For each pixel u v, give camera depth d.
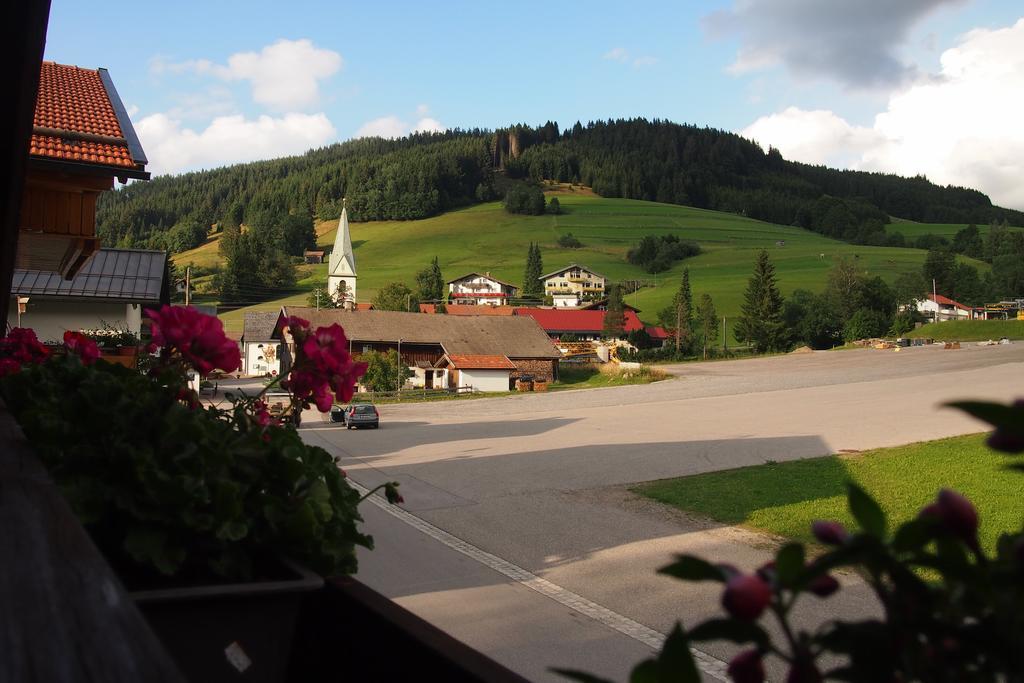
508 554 10.22
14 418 2.67
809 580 0.79
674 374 62.97
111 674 0.75
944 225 197.12
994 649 0.76
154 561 1.62
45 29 3.21
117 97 12.27
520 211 192.12
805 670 0.79
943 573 0.79
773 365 67.81
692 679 0.81
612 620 7.45
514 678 1.23
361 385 55.03
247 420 2.23
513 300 126.06
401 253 161.00
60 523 1.29
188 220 177.12
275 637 1.66
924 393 38.66
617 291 93.75
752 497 13.84
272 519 1.84
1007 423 0.67
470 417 38.31
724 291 117.88
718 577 0.81
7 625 0.87
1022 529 0.86
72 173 10.27
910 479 14.64
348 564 1.99
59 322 27.84
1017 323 89.38
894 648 0.80
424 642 1.38
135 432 1.87
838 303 94.88
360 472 18.55
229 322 99.50
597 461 19.78
